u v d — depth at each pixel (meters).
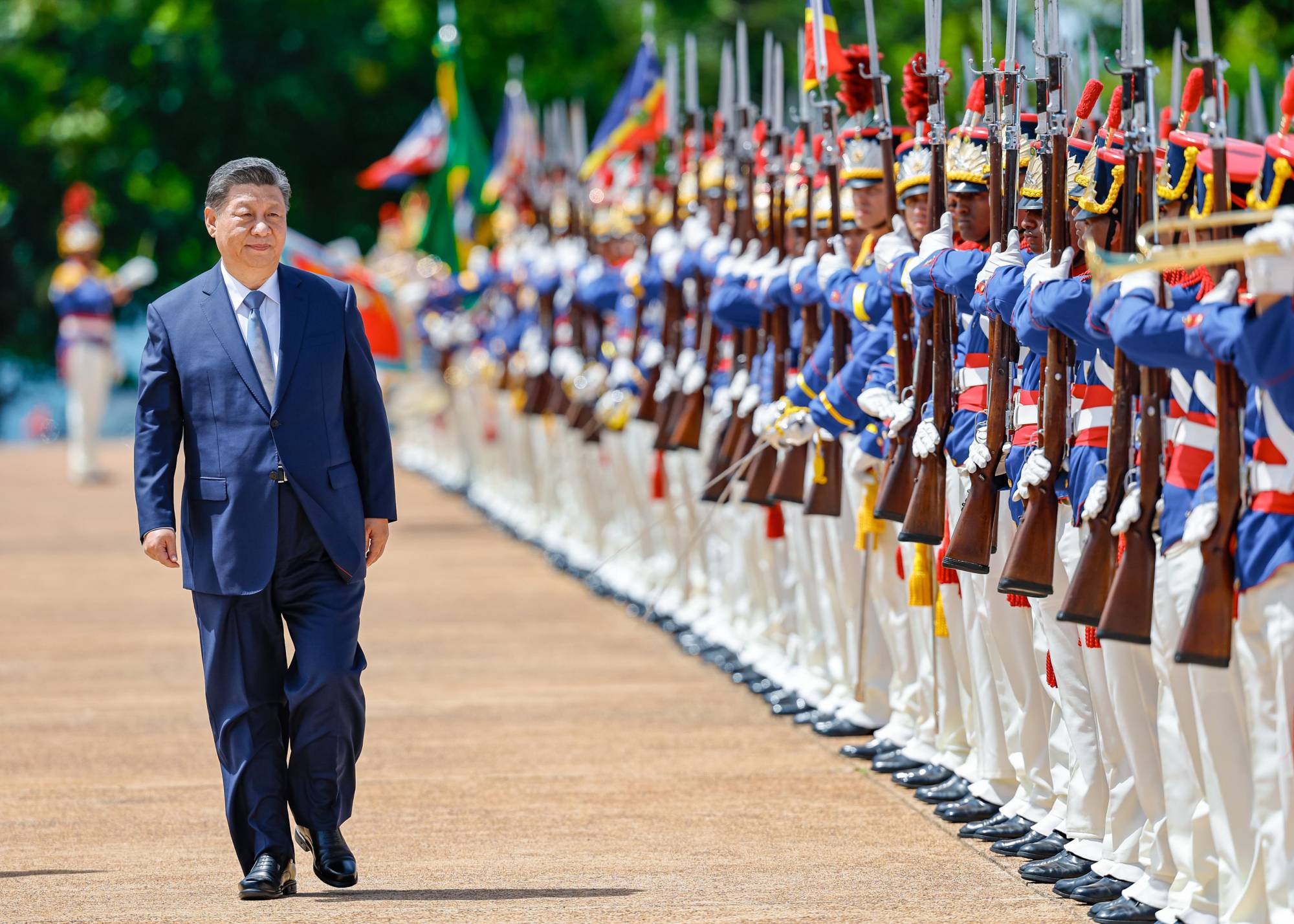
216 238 17.88
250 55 88.88
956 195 19.61
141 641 34.22
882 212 22.53
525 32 88.94
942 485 19.44
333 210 91.75
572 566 42.09
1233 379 14.34
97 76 90.50
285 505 17.53
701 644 31.67
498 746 24.86
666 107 32.81
